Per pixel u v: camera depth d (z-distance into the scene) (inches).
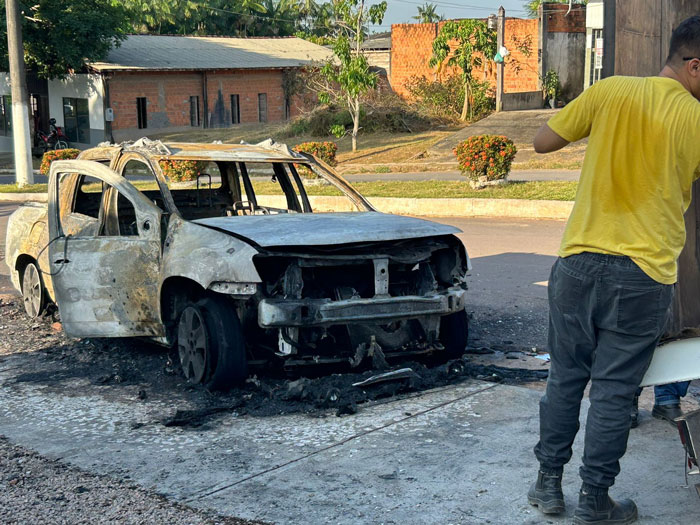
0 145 1605.6
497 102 1312.7
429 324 225.3
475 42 1327.5
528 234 487.8
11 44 882.8
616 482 154.8
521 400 202.7
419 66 1528.1
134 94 1471.5
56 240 244.5
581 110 129.6
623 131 125.0
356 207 254.5
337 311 199.5
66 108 1510.8
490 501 147.4
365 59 1124.5
